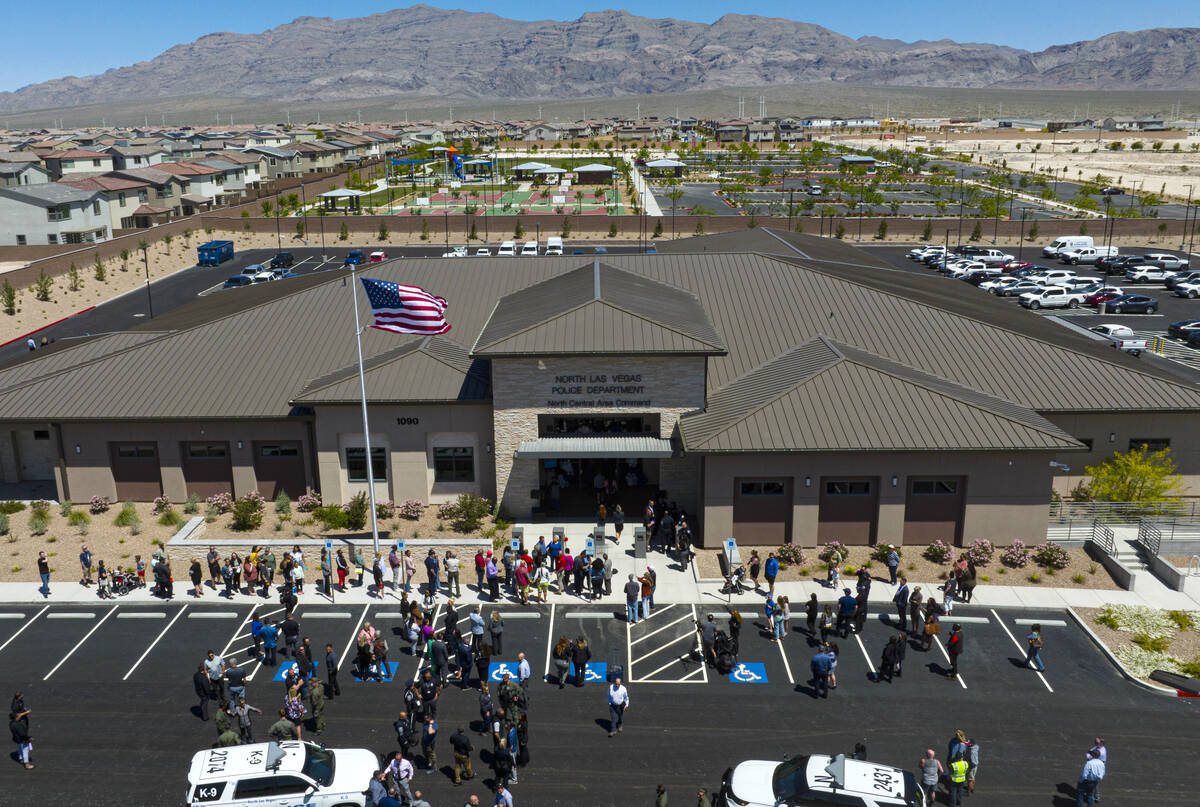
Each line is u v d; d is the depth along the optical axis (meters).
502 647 29.20
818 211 128.62
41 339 69.75
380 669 27.72
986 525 35.38
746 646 29.09
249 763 21.30
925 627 28.73
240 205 124.94
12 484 44.19
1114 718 25.27
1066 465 39.75
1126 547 35.22
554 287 45.41
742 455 34.72
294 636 28.64
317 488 41.50
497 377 37.56
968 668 27.77
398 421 39.53
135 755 23.86
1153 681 26.94
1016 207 134.25
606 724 24.98
